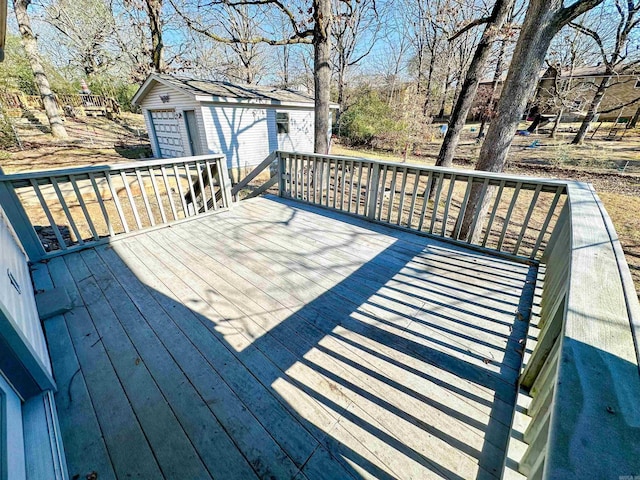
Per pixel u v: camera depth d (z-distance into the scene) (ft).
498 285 7.89
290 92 39.29
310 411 4.52
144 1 29.43
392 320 6.53
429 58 60.54
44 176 8.39
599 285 3.05
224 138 29.37
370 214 12.36
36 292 7.22
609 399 1.87
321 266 8.84
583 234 4.36
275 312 6.77
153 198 21.48
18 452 3.26
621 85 62.59
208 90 28.04
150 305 6.96
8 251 6.17
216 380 5.05
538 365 4.33
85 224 17.24
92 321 6.41
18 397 4.01
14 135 31.09
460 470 3.77
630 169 31.45
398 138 44.57
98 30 43.73
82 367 5.27
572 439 1.66
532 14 11.22
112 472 3.76
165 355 5.55
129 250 9.67
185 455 3.95
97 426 4.29
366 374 5.16
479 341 5.94
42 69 34.27
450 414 4.48
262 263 8.96
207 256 9.35
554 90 45.19
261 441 4.11
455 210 22.80
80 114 51.37
